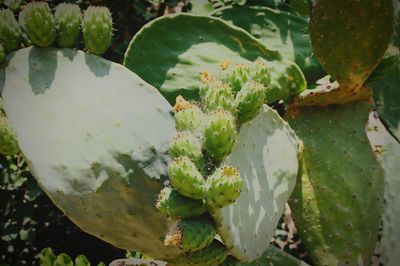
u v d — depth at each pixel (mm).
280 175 1641
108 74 1507
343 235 1891
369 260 1904
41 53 1521
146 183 1420
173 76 1881
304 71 2068
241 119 1453
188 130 1381
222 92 1421
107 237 1466
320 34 1841
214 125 1330
